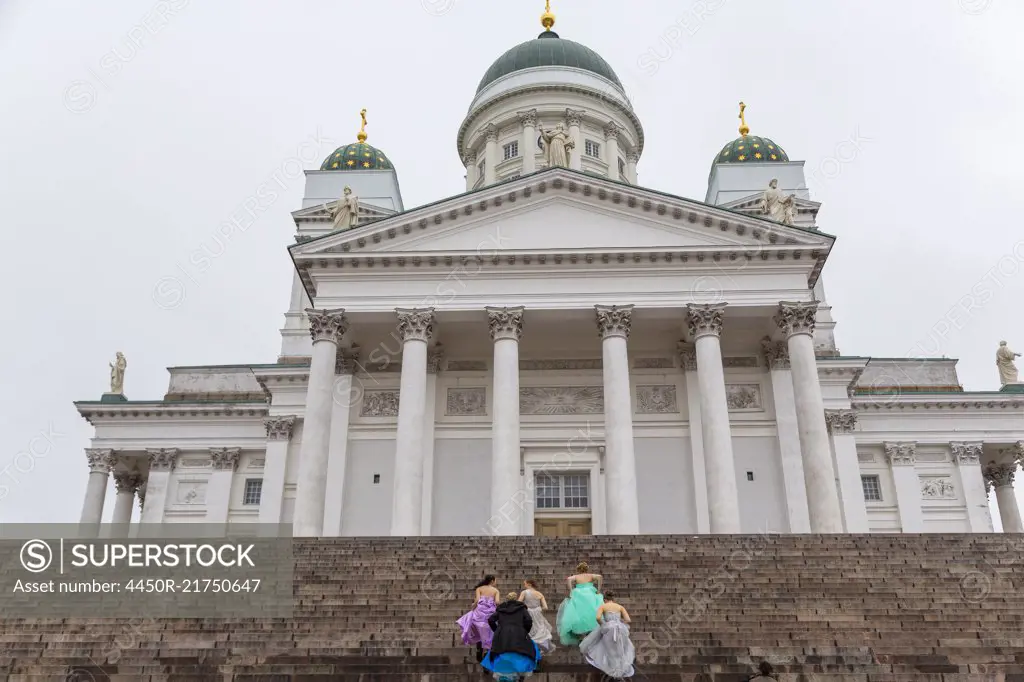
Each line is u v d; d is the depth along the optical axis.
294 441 48.00
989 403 52.69
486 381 40.16
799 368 35.06
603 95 61.59
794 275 36.62
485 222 37.88
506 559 22.78
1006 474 55.56
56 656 16.59
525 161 58.97
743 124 60.72
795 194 54.69
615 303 36.19
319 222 55.47
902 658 16.02
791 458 37.22
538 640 14.95
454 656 16.09
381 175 57.44
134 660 16.19
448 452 39.06
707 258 36.66
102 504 52.97
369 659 16.05
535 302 36.38
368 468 38.72
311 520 33.62
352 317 37.06
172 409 53.88
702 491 37.31
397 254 36.88
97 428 54.31
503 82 62.62
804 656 16.06
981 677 15.05
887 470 52.22
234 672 15.60
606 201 37.94
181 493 53.19
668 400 39.44
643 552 23.33
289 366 48.56
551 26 70.38
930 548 23.06
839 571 21.38
